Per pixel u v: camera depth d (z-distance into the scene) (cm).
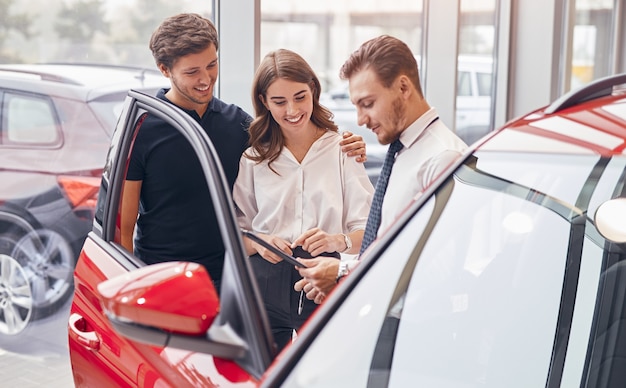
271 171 221
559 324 148
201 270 118
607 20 634
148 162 214
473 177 131
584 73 621
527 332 146
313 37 359
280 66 210
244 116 234
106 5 282
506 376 142
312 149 220
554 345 148
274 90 209
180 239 220
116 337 161
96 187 291
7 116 260
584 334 148
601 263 144
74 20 273
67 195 282
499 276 137
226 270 122
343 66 183
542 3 473
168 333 113
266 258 214
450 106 440
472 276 134
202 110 226
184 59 214
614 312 145
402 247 125
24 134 266
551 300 146
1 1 253
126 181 213
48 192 277
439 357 130
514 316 143
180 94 222
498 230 133
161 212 219
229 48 321
